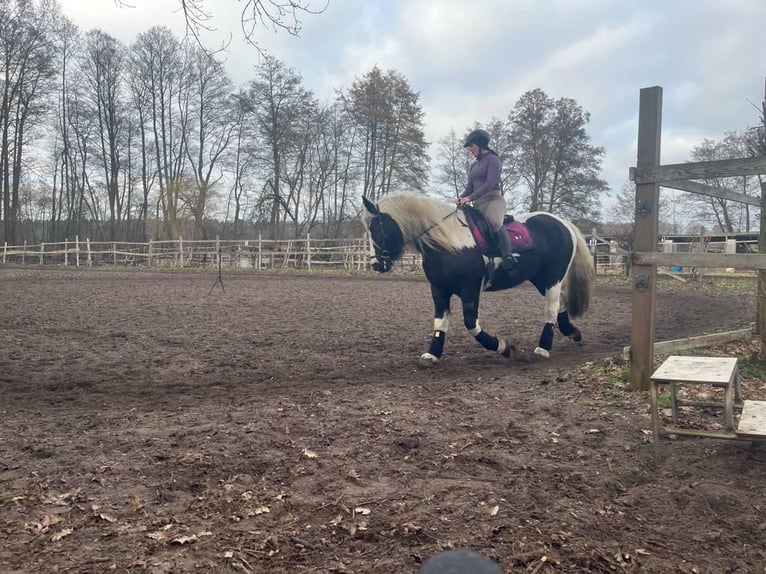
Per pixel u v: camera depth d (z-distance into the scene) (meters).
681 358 4.26
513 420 4.76
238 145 44.03
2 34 34.69
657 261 5.29
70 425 4.78
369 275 26.05
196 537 2.92
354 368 7.08
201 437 4.43
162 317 11.59
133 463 3.87
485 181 7.02
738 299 15.00
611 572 2.65
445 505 3.25
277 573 2.64
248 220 45.44
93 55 43.94
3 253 36.72
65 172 47.78
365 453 4.07
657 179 5.25
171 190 41.72
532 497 3.36
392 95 39.16
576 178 38.72
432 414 4.94
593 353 7.90
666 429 3.85
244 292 17.33
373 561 2.72
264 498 3.37
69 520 3.09
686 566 2.71
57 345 8.51
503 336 9.36
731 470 3.76
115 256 35.31
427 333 9.70
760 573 2.68
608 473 3.69
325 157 41.56
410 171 39.69
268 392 5.94
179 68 42.44
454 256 6.84
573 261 8.12
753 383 5.80
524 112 38.72
